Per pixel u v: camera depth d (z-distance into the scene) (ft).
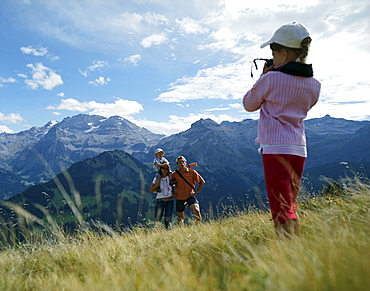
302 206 16.53
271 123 10.63
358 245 6.65
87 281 8.72
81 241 15.07
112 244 15.01
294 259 6.41
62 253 14.40
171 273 7.32
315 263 5.89
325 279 5.23
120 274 9.32
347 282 5.00
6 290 9.97
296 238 8.17
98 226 13.78
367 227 8.41
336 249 6.40
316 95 10.95
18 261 14.02
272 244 8.27
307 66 10.61
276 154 10.28
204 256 10.33
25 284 10.64
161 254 11.89
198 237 14.71
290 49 10.61
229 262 8.59
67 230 14.34
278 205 9.73
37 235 13.67
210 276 7.11
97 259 12.49
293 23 10.61
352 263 5.54
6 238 12.30
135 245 15.62
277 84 10.43
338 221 10.00
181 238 15.92
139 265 9.59
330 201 16.48
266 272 6.33
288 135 10.41
